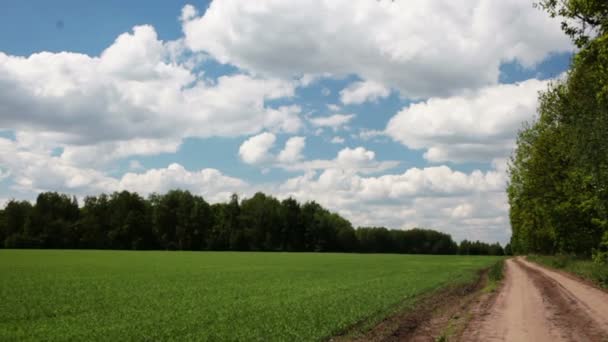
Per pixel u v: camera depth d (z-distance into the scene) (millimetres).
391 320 21953
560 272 53531
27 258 85500
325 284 41906
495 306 24391
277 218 183875
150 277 49281
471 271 63906
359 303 27688
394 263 90188
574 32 23688
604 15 22281
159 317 23109
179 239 174375
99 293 34062
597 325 18641
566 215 51031
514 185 61812
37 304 28078
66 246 160000
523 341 15711
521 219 70062
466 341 15750
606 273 36156
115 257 95688
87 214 171375
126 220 168750
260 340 17609
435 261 103750
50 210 170625
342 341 17703
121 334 18984
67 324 21406
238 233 177750
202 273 56094
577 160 39406
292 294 33344
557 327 18203
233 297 31516
